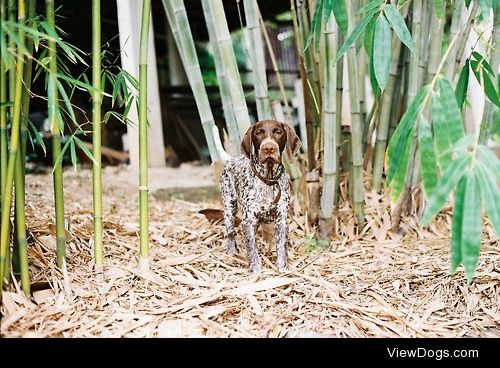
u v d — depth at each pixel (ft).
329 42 9.55
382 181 11.95
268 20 27.04
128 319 7.54
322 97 10.91
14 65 7.43
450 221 11.76
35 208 12.56
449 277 8.86
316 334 7.33
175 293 8.41
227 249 10.52
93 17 7.90
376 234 11.19
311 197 10.84
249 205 9.37
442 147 6.79
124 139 25.45
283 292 8.36
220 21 10.46
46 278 8.37
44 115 23.76
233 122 11.60
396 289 8.67
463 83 9.00
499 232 6.15
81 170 21.26
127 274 8.77
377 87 9.57
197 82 11.23
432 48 10.70
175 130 26.91
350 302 8.23
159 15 26.43
